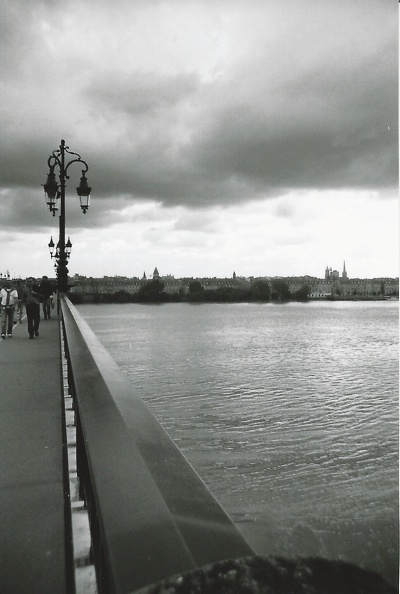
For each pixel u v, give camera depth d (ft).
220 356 197.16
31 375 32.76
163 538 3.42
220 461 74.84
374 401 115.96
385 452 77.56
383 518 50.90
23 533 11.58
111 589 3.01
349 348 232.53
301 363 181.27
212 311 636.48
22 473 15.49
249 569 2.77
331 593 2.60
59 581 9.60
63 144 81.87
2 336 55.77
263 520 53.36
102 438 5.81
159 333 304.30
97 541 5.82
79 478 10.61
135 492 4.24
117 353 204.13
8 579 9.68
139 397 8.02
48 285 85.20
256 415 103.71
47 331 65.31
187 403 114.52
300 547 46.24
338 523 50.31
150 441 5.77
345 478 66.08
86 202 76.07
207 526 3.61
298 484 65.00
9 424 21.08
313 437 86.84
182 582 2.70
